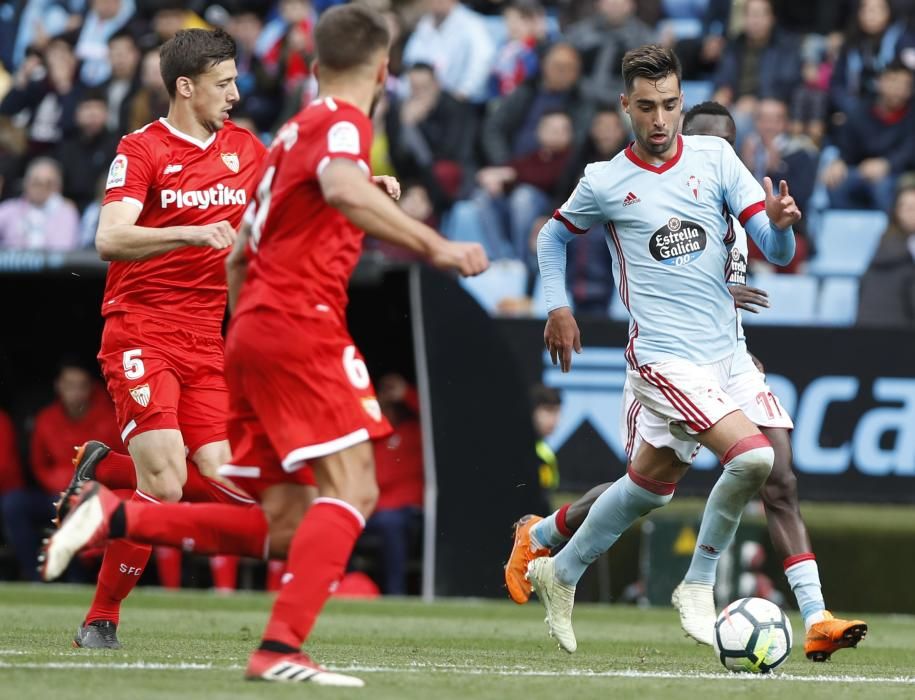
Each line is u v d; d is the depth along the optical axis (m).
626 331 41.66
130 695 13.55
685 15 56.97
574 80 52.06
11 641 21.59
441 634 26.78
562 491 41.31
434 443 37.31
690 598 22.34
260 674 14.79
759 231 20.34
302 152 15.03
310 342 14.99
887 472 41.38
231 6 58.22
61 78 56.78
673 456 21.38
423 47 55.84
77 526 14.77
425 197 50.31
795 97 50.72
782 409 23.05
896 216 46.91
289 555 15.01
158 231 20.56
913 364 41.34
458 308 37.59
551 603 22.38
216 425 22.70
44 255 39.31
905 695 16.31
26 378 44.59
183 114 22.81
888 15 52.84
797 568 22.66
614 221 21.39
